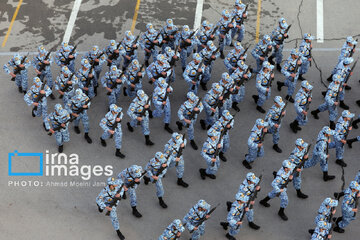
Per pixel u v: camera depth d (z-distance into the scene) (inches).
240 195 567.2
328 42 837.2
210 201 641.6
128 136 703.7
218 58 810.2
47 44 817.5
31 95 668.7
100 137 700.0
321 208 570.9
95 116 726.5
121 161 676.1
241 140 705.6
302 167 613.6
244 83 756.0
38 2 874.8
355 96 759.7
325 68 797.9
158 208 632.4
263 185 658.2
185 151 689.6
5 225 610.5
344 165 676.1
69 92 693.3
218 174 668.1
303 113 678.5
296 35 846.5
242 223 622.2
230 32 794.2
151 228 615.2
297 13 879.1
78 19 853.8
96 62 721.0
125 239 603.8
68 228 610.2
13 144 687.7
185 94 759.7
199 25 856.3
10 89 751.7
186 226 603.2
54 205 629.3
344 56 741.3
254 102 751.7
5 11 860.0
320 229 569.6
